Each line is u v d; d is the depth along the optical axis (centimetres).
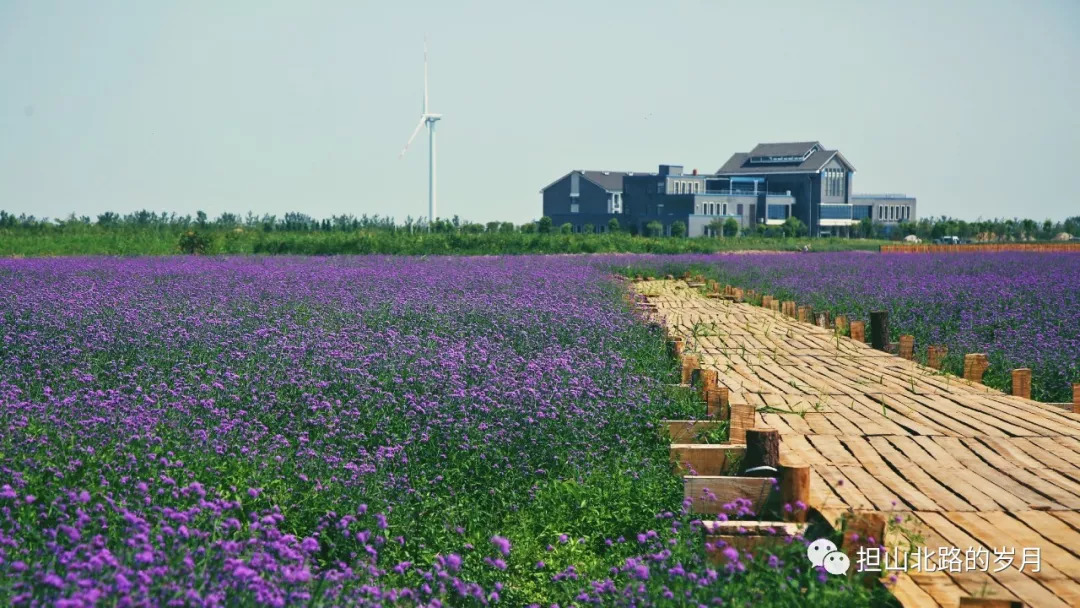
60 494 707
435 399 1062
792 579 640
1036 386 1501
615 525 830
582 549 794
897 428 1114
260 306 1891
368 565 658
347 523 727
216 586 541
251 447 870
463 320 1784
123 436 841
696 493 838
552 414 1009
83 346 1294
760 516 833
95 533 645
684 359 1358
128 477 737
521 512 848
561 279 2777
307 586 584
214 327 1544
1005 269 3794
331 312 1859
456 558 632
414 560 753
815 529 741
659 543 741
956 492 862
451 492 867
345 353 1264
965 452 1005
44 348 1254
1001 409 1234
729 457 944
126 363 1263
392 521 776
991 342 1844
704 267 4069
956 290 2642
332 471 827
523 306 1911
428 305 1956
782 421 1161
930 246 6806
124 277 2689
